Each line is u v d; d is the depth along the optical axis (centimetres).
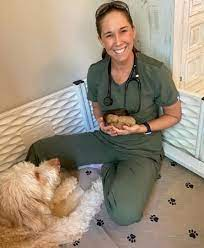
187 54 144
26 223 113
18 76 147
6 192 111
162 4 129
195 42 144
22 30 138
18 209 111
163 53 142
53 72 157
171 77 132
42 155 149
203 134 139
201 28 142
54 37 148
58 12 144
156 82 126
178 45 136
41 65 151
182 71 147
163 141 162
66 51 156
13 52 140
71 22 150
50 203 129
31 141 158
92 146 149
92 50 164
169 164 156
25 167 121
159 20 134
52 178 127
